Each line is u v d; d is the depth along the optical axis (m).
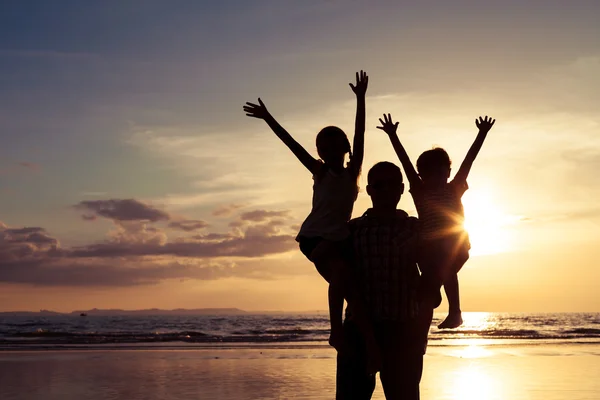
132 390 9.40
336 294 3.89
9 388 9.72
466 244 4.60
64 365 13.52
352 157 4.45
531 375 11.03
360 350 3.97
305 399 8.46
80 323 87.81
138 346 21.05
